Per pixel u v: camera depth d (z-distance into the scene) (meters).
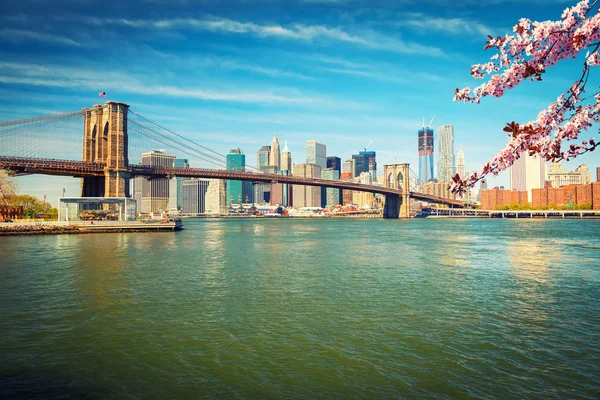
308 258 49.25
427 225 155.62
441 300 27.52
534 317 23.58
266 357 17.69
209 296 28.50
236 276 36.31
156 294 29.08
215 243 69.56
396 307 25.70
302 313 24.28
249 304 26.34
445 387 14.96
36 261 45.03
